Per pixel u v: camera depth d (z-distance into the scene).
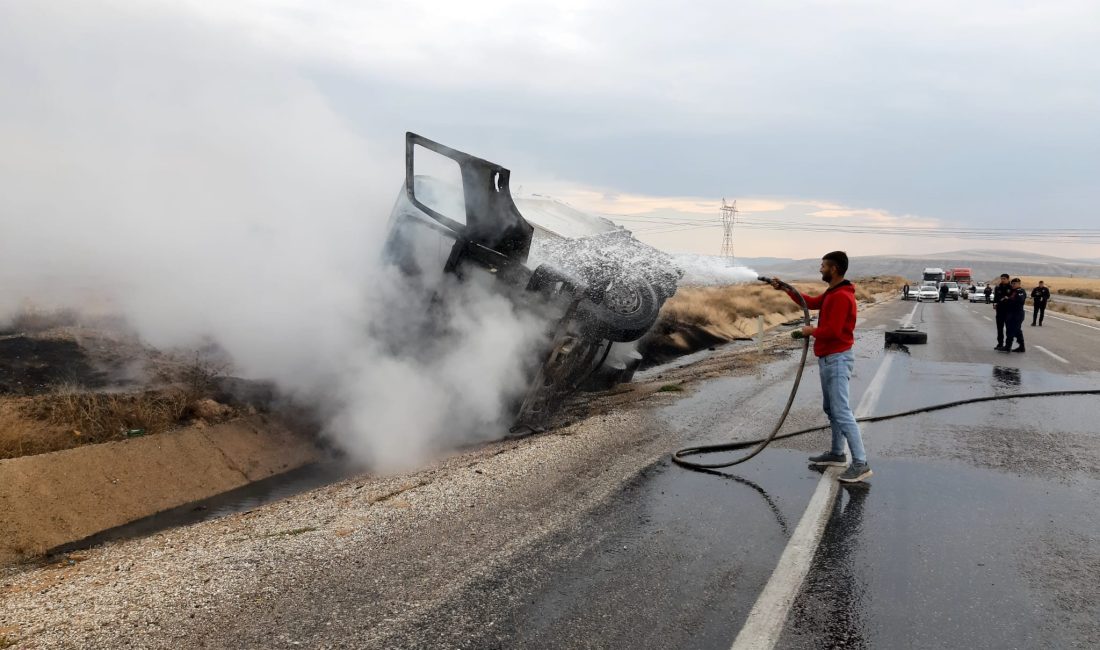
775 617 3.26
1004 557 3.93
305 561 4.09
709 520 4.57
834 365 5.52
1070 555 3.94
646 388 10.58
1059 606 3.34
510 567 3.89
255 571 3.98
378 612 3.42
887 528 4.39
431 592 3.61
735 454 6.28
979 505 4.81
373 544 4.32
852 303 5.47
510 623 3.25
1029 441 6.62
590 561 3.94
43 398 6.89
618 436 7.00
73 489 5.85
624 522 4.55
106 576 4.20
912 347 15.56
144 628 3.37
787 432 7.03
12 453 5.93
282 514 5.33
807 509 4.76
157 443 6.80
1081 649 2.95
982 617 3.25
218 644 3.17
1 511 5.30
